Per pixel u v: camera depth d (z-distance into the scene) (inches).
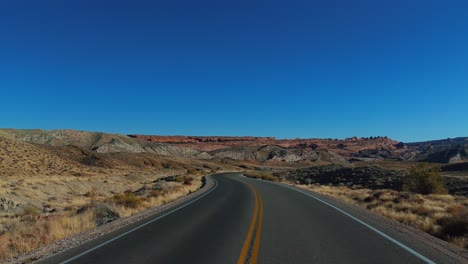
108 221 649.6
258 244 438.0
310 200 1020.5
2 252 406.3
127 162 4426.7
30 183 1358.3
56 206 1060.5
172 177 2490.2
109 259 370.0
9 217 803.4
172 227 565.9
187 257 376.8
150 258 373.4
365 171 2721.5
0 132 5413.4
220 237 482.9
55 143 6136.8
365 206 936.9
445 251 405.7
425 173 1525.6
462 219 537.0
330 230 536.7
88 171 2815.0
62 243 449.7
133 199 883.4
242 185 1780.3
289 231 528.1
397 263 353.4
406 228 558.3
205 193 1300.4
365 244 438.0
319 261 359.9
